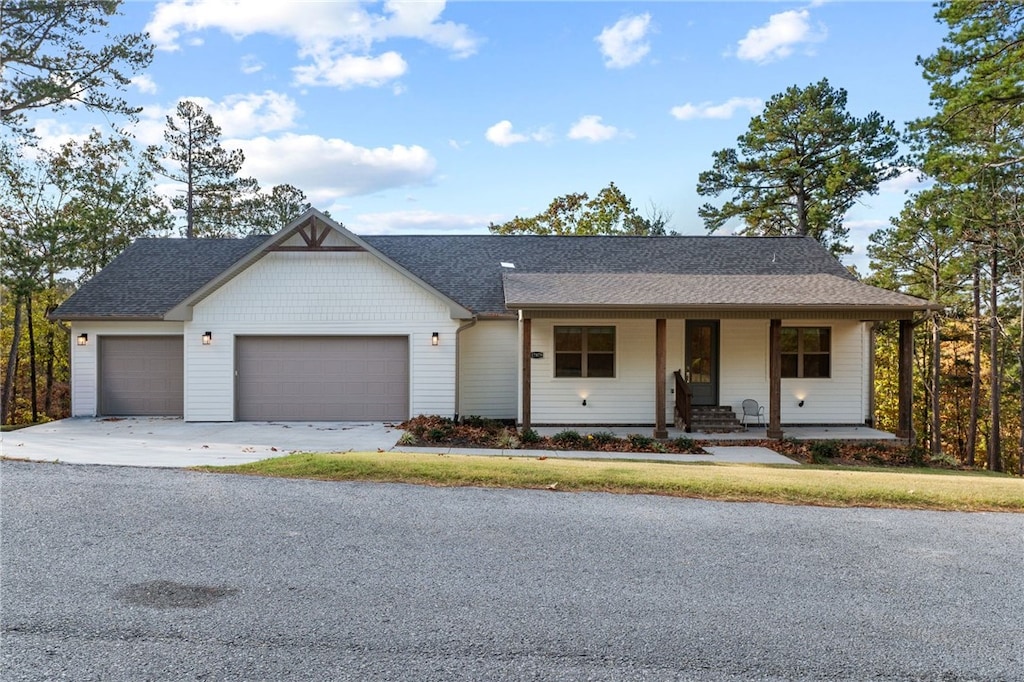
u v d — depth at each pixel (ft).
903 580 17.15
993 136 61.05
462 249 63.82
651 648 13.08
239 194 120.47
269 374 50.55
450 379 50.47
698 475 28.78
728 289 49.06
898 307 44.60
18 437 41.50
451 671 12.01
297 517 22.08
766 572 17.57
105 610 14.51
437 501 24.44
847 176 91.61
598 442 43.24
